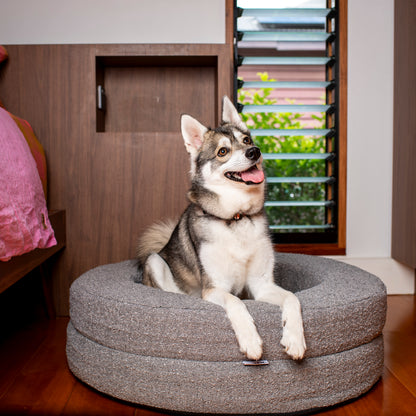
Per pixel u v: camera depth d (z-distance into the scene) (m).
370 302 1.60
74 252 2.59
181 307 1.50
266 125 3.53
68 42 2.71
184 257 1.99
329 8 2.92
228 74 2.64
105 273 2.01
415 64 2.56
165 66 2.88
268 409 1.46
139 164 2.58
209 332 1.45
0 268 1.59
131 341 1.53
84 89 2.56
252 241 1.77
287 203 3.01
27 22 2.69
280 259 2.31
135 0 2.72
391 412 1.48
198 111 2.92
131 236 2.59
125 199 2.59
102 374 1.59
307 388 1.47
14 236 1.57
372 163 2.91
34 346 2.09
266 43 4.97
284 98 4.88
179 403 1.47
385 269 2.93
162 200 2.60
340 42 2.84
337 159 2.92
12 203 1.58
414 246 2.61
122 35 2.73
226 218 1.78
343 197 2.90
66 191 2.57
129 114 2.90
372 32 2.85
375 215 2.94
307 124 4.41
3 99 2.55
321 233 2.98
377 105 2.88
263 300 1.71
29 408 1.51
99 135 2.57
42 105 2.55
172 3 2.73
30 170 1.82
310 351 1.48
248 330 1.41
